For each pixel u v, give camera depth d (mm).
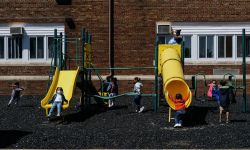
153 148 18312
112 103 28031
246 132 20875
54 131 21406
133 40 34312
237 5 34375
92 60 34250
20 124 23172
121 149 18203
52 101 24656
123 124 22953
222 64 34344
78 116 25203
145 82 34062
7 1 34500
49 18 34375
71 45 34406
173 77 23281
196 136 20172
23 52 34625
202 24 34406
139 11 34281
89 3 34312
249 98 32500
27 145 18844
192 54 34469
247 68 34312
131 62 34281
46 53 34562
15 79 34406
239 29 34406
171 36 34281
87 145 18812
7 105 29141
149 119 24156
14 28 34281
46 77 34406
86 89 27344
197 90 34125
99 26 34344
